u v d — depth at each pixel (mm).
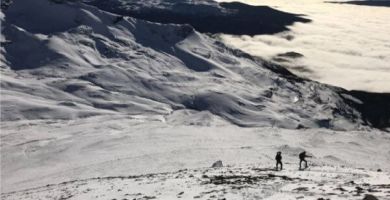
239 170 40281
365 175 31953
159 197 24625
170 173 43812
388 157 108625
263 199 21047
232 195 22859
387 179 28953
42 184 62969
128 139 105188
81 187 37031
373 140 140000
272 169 40719
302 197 20453
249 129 130750
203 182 29594
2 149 121688
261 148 77000
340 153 99875
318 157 75188
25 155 107312
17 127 193750
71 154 97062
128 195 27328
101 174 61812
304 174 33156
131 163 65812
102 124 172625
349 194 20797
